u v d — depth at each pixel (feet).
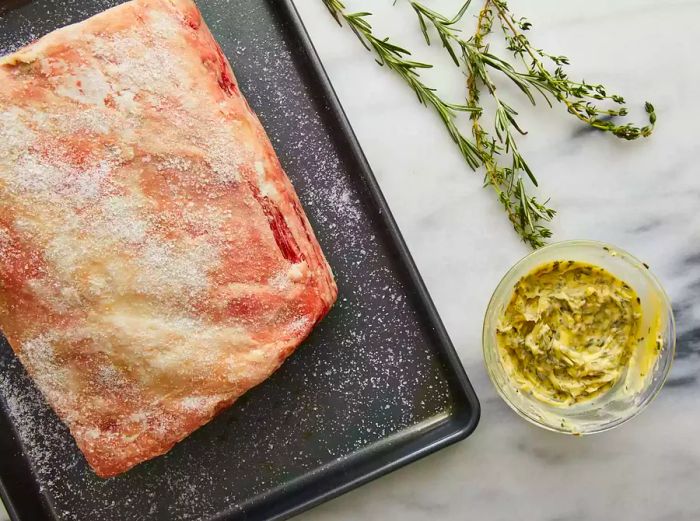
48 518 1.60
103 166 1.35
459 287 1.60
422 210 1.60
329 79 1.57
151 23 1.37
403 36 1.60
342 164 1.60
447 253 1.60
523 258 1.48
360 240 1.60
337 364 1.60
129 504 1.60
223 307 1.37
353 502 1.61
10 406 1.60
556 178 1.60
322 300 1.44
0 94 1.34
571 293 1.52
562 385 1.52
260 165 1.39
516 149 1.51
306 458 1.60
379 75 1.60
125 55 1.36
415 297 1.57
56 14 1.61
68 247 1.34
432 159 1.60
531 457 1.60
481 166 1.59
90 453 1.40
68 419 1.39
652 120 1.56
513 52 1.60
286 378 1.60
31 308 1.36
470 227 1.60
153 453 1.40
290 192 1.49
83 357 1.36
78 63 1.35
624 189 1.59
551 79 1.50
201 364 1.37
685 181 1.58
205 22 1.61
